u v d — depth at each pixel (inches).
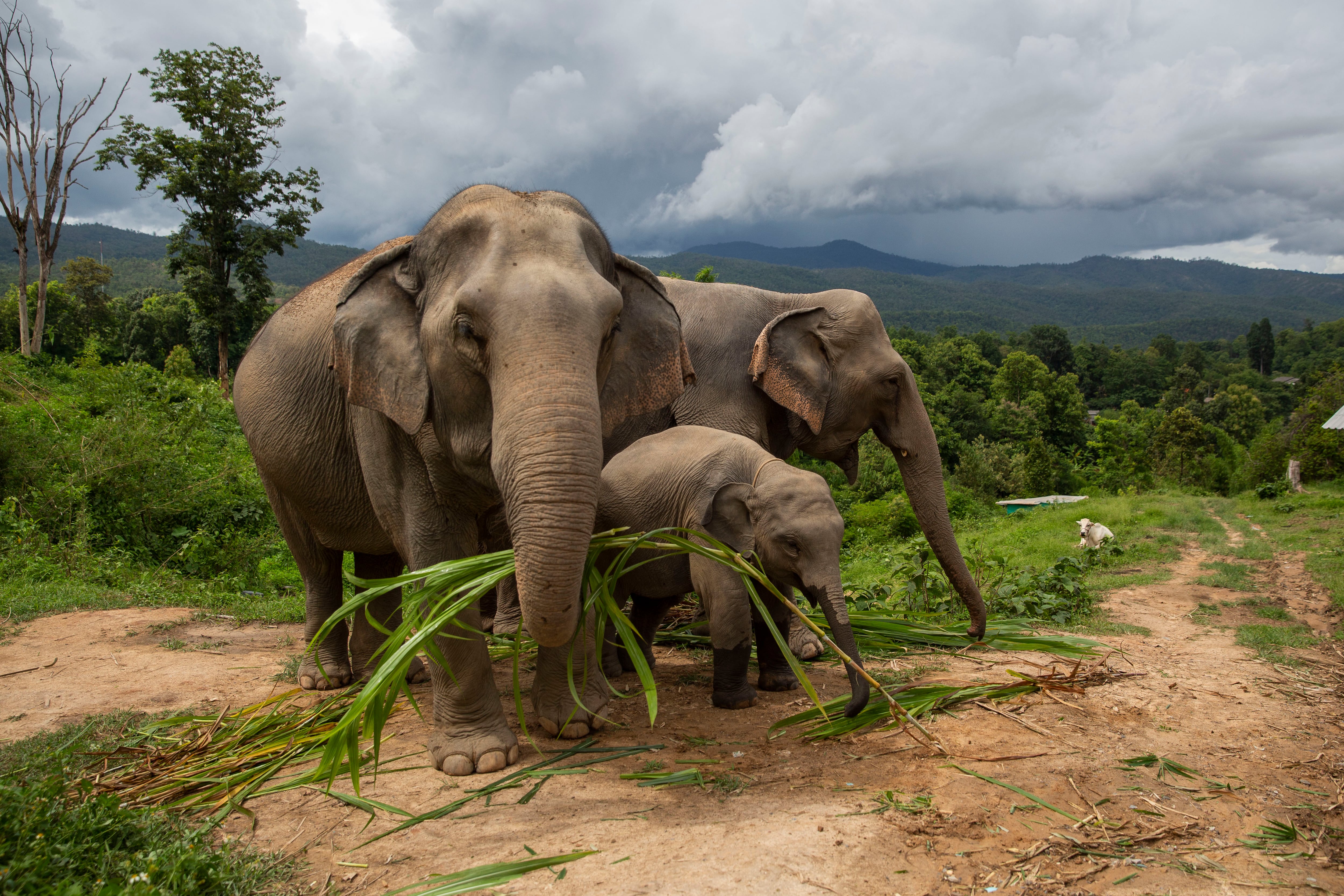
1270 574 431.2
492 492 149.9
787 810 137.1
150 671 236.1
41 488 439.8
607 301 135.6
